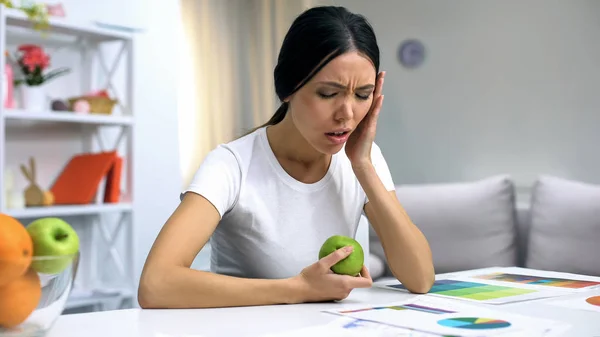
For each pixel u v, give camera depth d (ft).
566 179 11.03
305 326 2.86
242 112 14.26
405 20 12.86
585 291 3.80
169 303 3.45
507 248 10.31
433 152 12.68
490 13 11.80
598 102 10.60
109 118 9.29
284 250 4.47
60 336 2.70
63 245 2.49
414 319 2.96
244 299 3.48
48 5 9.18
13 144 9.37
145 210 11.03
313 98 3.74
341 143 3.88
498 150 11.81
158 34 11.27
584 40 10.73
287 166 4.55
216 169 4.30
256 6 14.12
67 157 9.98
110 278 10.14
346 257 3.61
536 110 11.32
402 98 13.07
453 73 12.31
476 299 3.56
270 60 14.06
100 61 10.05
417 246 4.05
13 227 2.28
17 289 2.27
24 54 8.74
